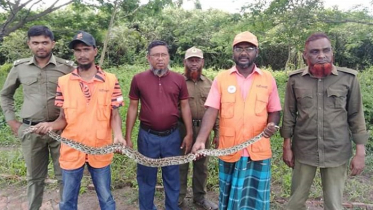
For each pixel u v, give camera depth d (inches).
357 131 136.6
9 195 202.4
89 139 137.4
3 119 330.3
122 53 774.5
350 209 183.6
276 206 186.7
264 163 138.0
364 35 458.0
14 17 374.0
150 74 156.3
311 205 186.4
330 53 131.3
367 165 238.2
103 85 138.6
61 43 633.0
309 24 378.3
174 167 163.9
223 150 133.9
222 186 143.1
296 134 143.9
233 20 400.8
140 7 424.5
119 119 145.1
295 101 143.2
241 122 134.9
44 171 161.8
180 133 175.5
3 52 768.3
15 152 258.4
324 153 137.4
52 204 191.2
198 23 560.4
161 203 193.6
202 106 175.2
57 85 149.9
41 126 132.5
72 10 440.1
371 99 323.0
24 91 150.5
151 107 154.9
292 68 695.7
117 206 191.0
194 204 191.8
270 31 403.9
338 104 134.3
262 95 135.5
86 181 215.3
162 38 843.4
